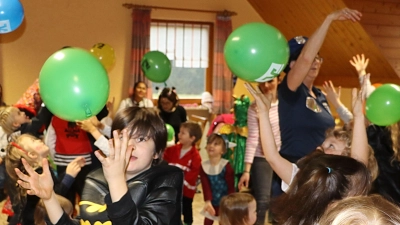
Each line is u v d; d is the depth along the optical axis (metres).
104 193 1.69
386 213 0.94
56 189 2.60
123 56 6.99
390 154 2.87
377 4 5.32
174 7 7.14
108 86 1.84
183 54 7.36
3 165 3.07
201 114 7.22
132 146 1.52
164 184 1.65
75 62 1.76
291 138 2.61
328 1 5.63
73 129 3.79
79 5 6.71
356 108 2.15
